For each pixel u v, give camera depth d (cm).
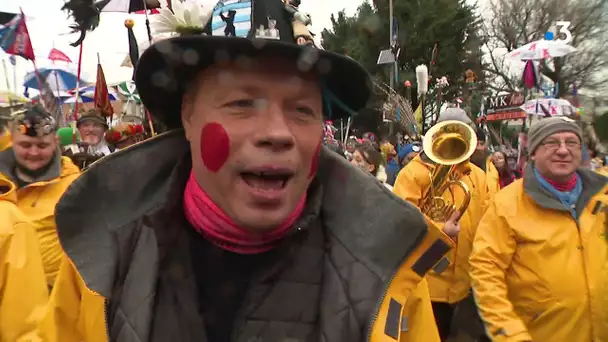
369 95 158
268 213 132
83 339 155
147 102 159
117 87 798
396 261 143
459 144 348
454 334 390
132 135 512
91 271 141
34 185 329
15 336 199
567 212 277
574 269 272
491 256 283
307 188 150
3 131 344
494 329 269
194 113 143
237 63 130
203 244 148
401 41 1252
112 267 143
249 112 131
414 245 143
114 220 149
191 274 145
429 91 1533
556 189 281
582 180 289
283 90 132
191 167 158
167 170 160
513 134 1734
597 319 271
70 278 158
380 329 138
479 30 2381
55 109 636
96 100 623
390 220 145
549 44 1044
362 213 151
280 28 143
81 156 473
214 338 142
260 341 139
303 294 144
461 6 2053
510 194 290
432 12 1866
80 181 146
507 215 284
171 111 163
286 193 133
